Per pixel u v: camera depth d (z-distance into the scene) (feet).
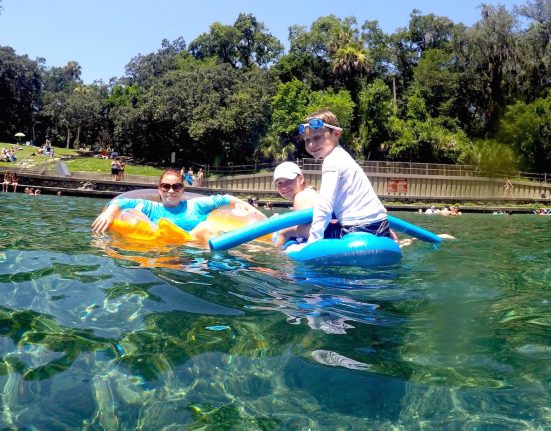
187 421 4.43
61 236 14.39
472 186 100.83
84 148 181.88
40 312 7.05
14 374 5.16
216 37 150.41
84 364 5.44
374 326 7.03
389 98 122.31
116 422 4.39
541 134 117.91
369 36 150.20
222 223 16.55
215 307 7.64
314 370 5.48
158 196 18.04
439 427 4.38
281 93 113.39
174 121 116.06
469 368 5.61
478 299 8.78
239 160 116.88
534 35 121.08
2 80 167.94
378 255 11.71
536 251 15.81
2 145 123.65
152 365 5.47
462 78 134.92
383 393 4.98
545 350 6.17
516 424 4.42
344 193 12.57
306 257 11.85
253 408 4.67
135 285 8.64
